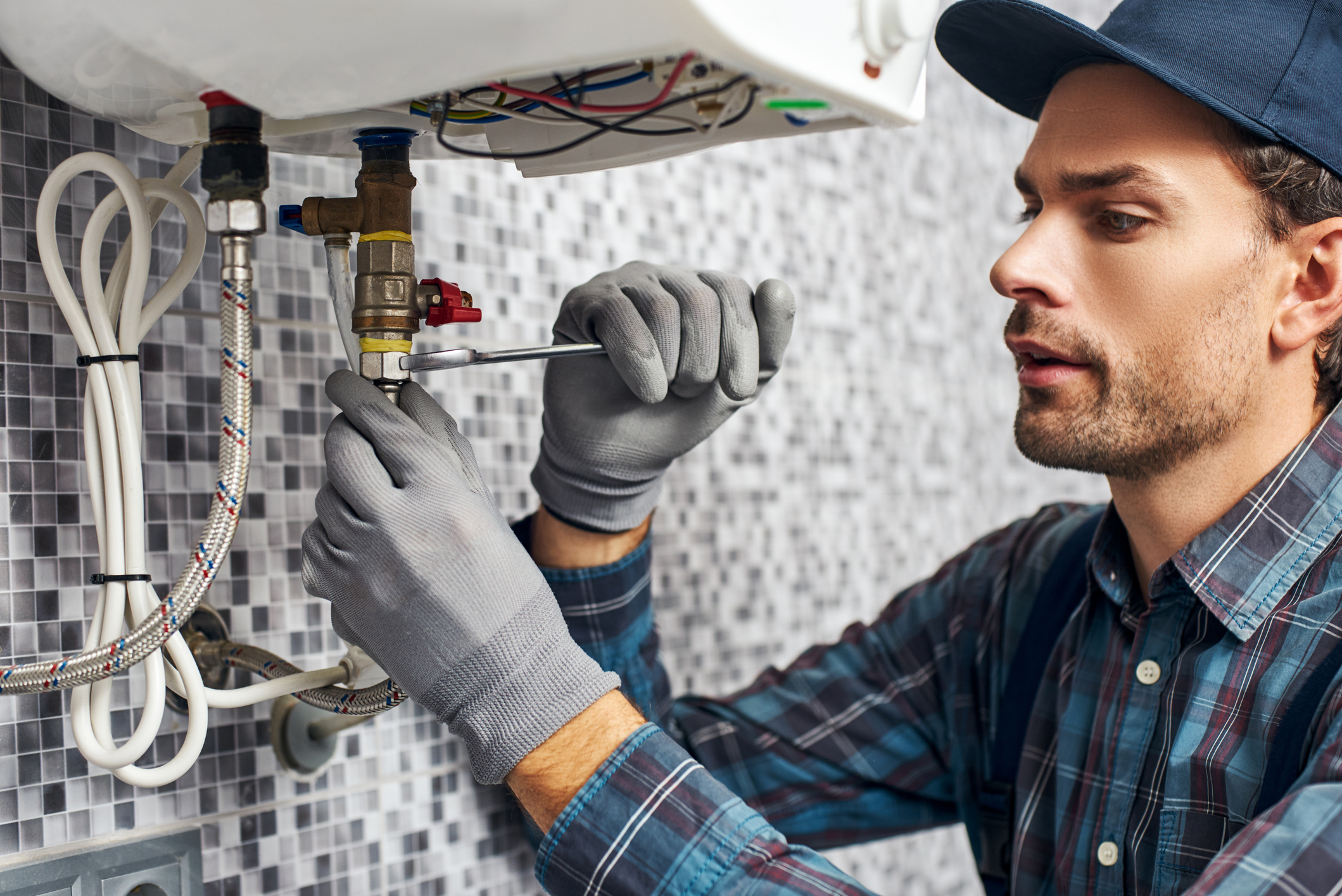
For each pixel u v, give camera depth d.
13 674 0.48
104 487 0.54
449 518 0.52
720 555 1.07
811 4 0.39
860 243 1.28
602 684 0.56
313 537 0.54
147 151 0.66
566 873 0.54
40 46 0.45
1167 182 0.68
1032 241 0.73
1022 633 0.94
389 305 0.55
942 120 1.43
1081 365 0.72
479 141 0.65
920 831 1.05
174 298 0.56
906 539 1.33
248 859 0.70
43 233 0.52
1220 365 0.69
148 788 0.65
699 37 0.36
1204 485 0.74
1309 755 0.63
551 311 0.92
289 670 0.60
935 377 1.40
